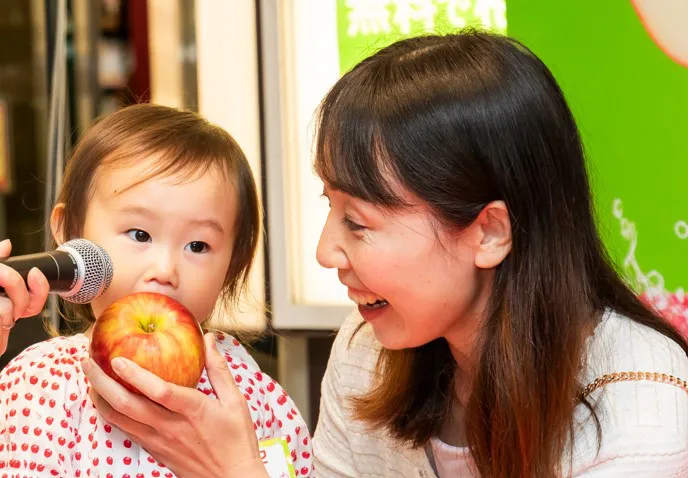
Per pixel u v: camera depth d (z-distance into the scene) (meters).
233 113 2.15
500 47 1.15
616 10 1.72
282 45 2.04
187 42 2.27
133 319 1.02
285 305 2.06
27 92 2.47
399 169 1.09
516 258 1.15
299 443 1.25
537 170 1.13
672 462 1.10
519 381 1.13
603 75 1.74
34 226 2.51
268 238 2.07
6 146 2.48
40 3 2.43
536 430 1.13
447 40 1.18
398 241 1.11
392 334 1.20
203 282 1.17
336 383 1.46
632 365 1.16
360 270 1.14
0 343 0.91
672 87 1.69
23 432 1.06
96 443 1.07
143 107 1.28
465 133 1.09
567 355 1.14
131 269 1.12
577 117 1.76
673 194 1.70
